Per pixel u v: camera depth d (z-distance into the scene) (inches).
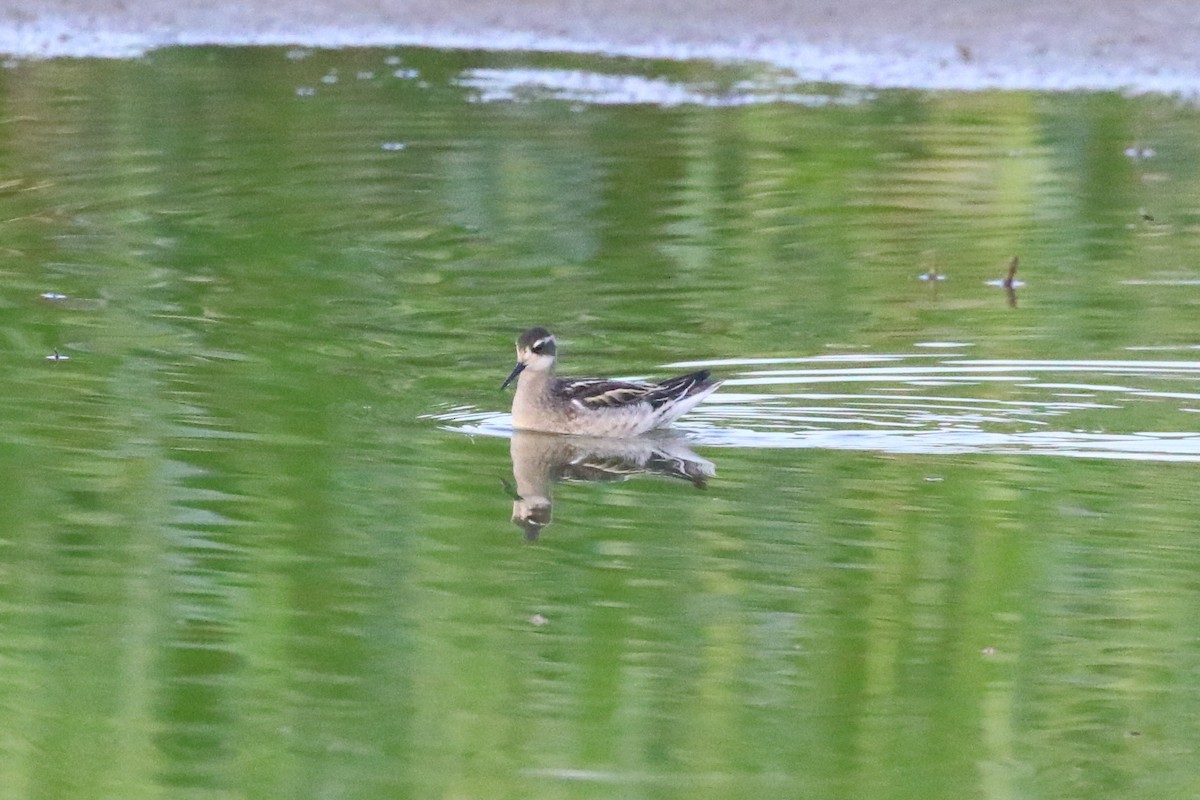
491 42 1168.2
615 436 575.5
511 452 559.2
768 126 986.7
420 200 851.4
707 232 810.8
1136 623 439.5
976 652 424.8
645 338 667.4
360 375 624.7
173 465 534.9
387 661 419.2
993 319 687.7
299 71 1102.4
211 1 1205.1
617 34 1168.2
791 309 701.3
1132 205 853.8
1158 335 666.8
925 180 893.8
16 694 401.1
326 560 473.7
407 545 484.7
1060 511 507.5
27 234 789.2
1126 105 1025.5
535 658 419.8
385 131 972.6
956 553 481.1
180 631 431.8
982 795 360.8
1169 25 1141.1
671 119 999.6
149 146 939.3
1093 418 586.6
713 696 404.5
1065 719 392.2
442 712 395.5
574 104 1030.4
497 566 472.1
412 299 712.4
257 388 607.5
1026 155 933.8
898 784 366.3
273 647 425.7
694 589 459.5
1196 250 784.3
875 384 618.2
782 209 848.9
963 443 565.0
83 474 526.0
